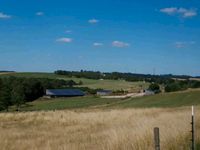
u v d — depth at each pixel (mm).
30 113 50500
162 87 188500
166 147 13758
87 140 20172
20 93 122250
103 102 116000
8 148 18484
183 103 75625
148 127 17375
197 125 19500
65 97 159625
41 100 148000
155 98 92438
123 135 15508
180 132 15922
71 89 175875
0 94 110250
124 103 95188
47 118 42844
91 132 25812
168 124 18719
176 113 30797
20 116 46062
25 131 30109
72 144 17344
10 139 23281
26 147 18656
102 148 14273
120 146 13891
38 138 23812
